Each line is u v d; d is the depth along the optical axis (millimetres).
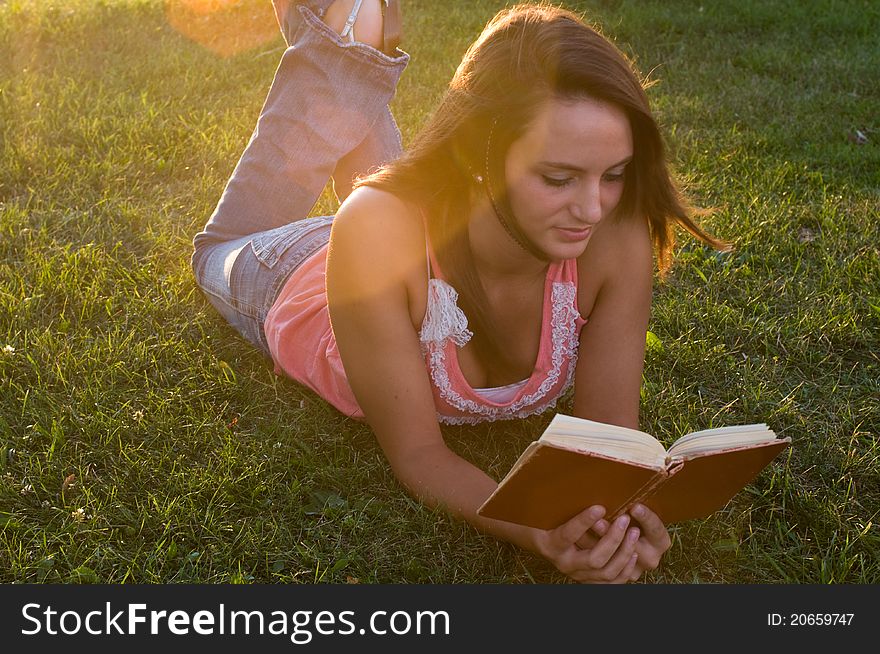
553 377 2895
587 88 2094
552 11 2225
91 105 5973
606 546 2287
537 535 2416
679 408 3432
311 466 3107
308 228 3541
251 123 5848
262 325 3537
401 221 2578
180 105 6105
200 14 7961
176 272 4141
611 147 2123
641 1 8859
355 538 2873
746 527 2973
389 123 4121
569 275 2721
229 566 2762
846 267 4352
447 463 2709
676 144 5754
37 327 3719
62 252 4219
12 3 8047
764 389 3566
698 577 2805
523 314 2781
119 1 8320
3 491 2953
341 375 3109
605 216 2467
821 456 3238
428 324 2695
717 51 7730
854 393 3604
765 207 4906
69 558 2762
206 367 3574
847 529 2934
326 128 3861
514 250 2566
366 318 2621
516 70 2145
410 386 2674
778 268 4422
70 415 3262
